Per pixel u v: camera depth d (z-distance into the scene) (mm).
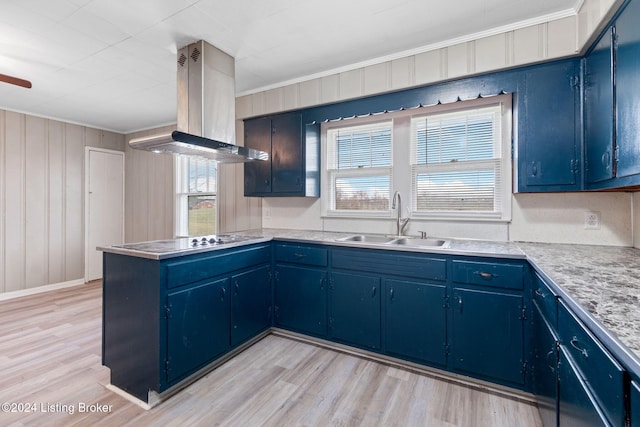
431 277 2062
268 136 3236
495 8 1948
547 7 1937
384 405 1779
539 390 1601
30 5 1864
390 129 2916
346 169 3141
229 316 2273
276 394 1887
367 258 2291
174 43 2350
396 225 2842
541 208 2277
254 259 2527
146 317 1812
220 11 1959
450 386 1959
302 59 2635
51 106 3795
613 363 740
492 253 1867
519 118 2123
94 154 4699
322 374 2105
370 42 2361
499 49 2160
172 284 1841
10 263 3869
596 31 1678
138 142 2154
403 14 2014
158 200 4691
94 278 4688
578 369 995
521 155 2113
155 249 1947
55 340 2646
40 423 1638
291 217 3428
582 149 1941
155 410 1744
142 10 1935
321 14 2008
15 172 3914
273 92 3205
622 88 1439
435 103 2418
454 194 2627
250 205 3691
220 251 2199
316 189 3205
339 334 2422
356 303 2344
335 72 2828
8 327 2924
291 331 2676
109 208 4879
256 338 2609
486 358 1907
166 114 4113
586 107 1903
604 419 785
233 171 3793
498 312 1867
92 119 4359
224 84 2498
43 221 4164
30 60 2598
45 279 4180
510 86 2152
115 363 1954
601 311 868
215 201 4074
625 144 1411
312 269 2547
